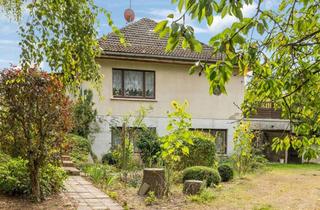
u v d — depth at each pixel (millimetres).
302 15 4387
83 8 5668
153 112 19516
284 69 4379
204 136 15438
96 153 18047
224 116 20875
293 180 14297
